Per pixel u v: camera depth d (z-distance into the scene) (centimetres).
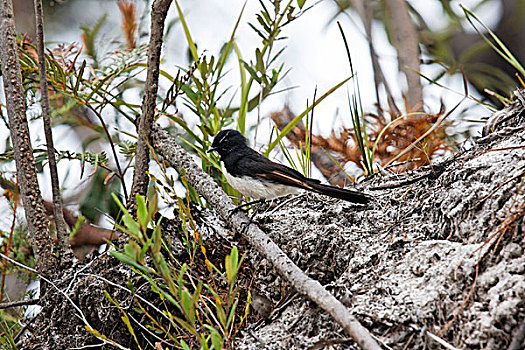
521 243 614
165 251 873
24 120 897
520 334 538
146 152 951
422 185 834
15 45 904
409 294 657
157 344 706
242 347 712
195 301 600
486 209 680
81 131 1311
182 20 1067
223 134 996
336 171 1311
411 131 1178
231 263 604
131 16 1208
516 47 1598
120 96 1195
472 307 598
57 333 859
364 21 1461
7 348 838
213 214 920
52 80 967
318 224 848
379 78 1400
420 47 1523
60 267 897
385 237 771
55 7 1435
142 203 577
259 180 935
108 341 720
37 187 901
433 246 689
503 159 725
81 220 953
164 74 1048
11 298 1063
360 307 665
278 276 814
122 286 836
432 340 603
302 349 689
